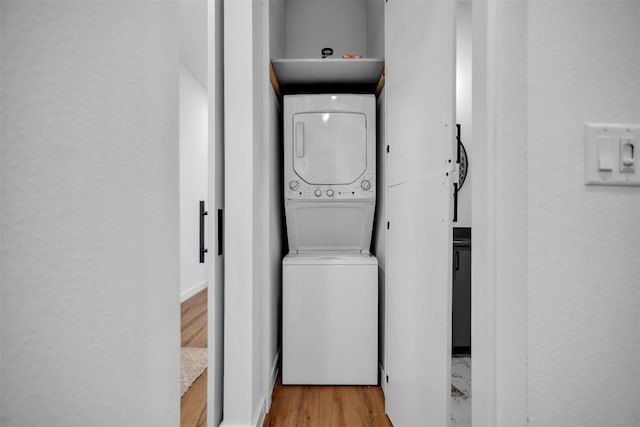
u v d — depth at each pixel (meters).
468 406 1.88
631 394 0.69
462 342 2.51
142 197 0.48
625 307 0.69
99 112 0.42
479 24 0.74
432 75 1.24
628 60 0.69
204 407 1.90
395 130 1.67
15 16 0.35
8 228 0.35
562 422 0.69
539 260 0.69
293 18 2.76
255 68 1.61
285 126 2.22
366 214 2.30
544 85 0.69
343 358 2.10
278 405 1.88
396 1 1.65
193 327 3.34
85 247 0.40
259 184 1.74
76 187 0.39
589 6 0.68
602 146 0.68
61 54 0.38
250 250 1.51
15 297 0.35
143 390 0.48
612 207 0.69
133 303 0.46
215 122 1.51
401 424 1.54
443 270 1.13
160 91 0.51
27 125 0.36
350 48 2.76
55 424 0.38
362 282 2.10
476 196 0.76
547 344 0.69
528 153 0.69
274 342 2.13
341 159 2.22
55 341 0.38
